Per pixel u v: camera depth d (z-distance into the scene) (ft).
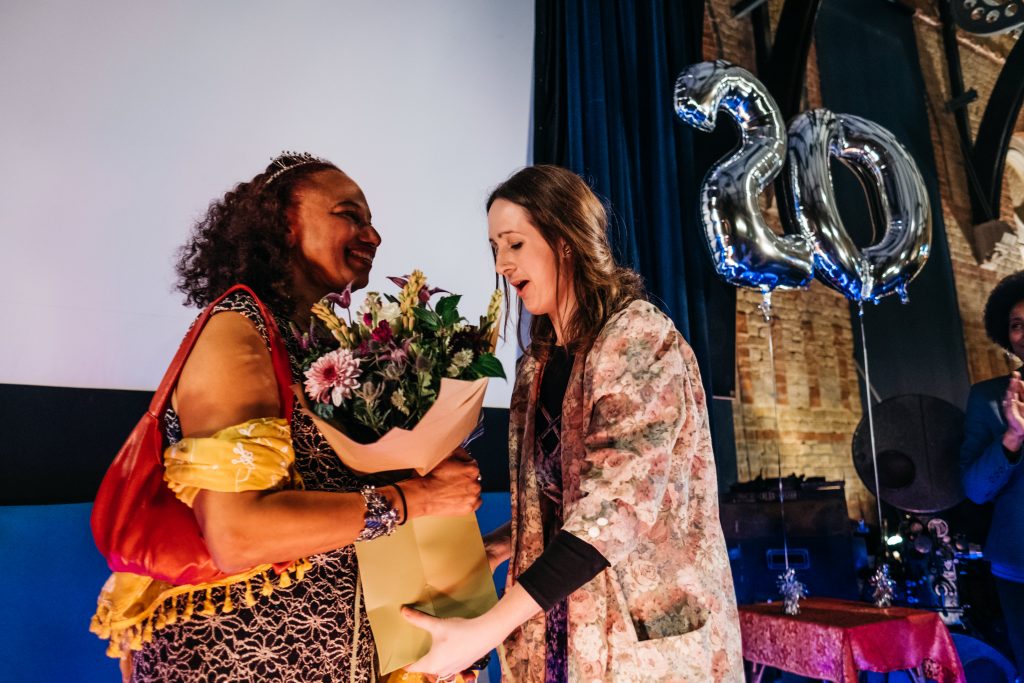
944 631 7.99
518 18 10.15
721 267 10.69
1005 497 10.09
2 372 6.03
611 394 3.68
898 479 13.23
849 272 11.21
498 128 9.62
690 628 3.64
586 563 3.30
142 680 3.22
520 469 4.32
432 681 3.80
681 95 10.80
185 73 7.32
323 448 3.53
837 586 10.91
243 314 3.32
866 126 12.07
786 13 13.12
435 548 3.59
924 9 16.66
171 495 3.14
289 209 4.05
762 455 12.95
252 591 3.20
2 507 5.76
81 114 6.69
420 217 8.71
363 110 8.48
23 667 5.48
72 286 6.42
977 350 15.17
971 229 15.93
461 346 3.61
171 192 7.04
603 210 4.25
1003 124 15.46
